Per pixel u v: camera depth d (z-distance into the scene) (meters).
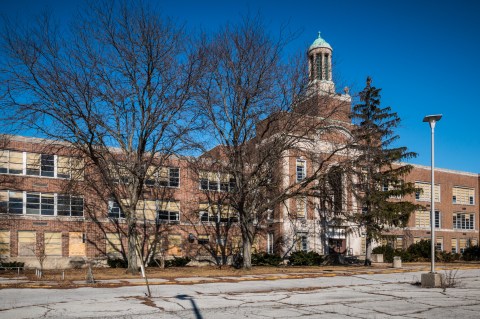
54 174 37.34
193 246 41.78
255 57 30.64
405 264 41.78
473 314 14.18
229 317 13.48
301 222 45.09
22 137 36.34
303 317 13.54
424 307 15.59
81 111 26.59
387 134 42.16
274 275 27.56
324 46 49.25
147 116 28.95
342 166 33.12
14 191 35.81
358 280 25.09
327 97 32.28
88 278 22.14
